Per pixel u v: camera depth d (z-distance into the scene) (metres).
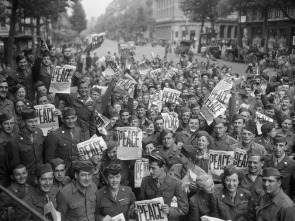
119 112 9.58
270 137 7.90
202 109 8.83
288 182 6.62
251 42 56.47
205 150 6.76
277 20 48.81
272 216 5.13
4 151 6.44
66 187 5.30
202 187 5.46
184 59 27.86
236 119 8.16
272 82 16.00
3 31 39.69
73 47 72.69
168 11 110.00
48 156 6.70
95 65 24.84
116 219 5.20
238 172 6.23
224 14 53.59
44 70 10.15
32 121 6.46
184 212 5.58
